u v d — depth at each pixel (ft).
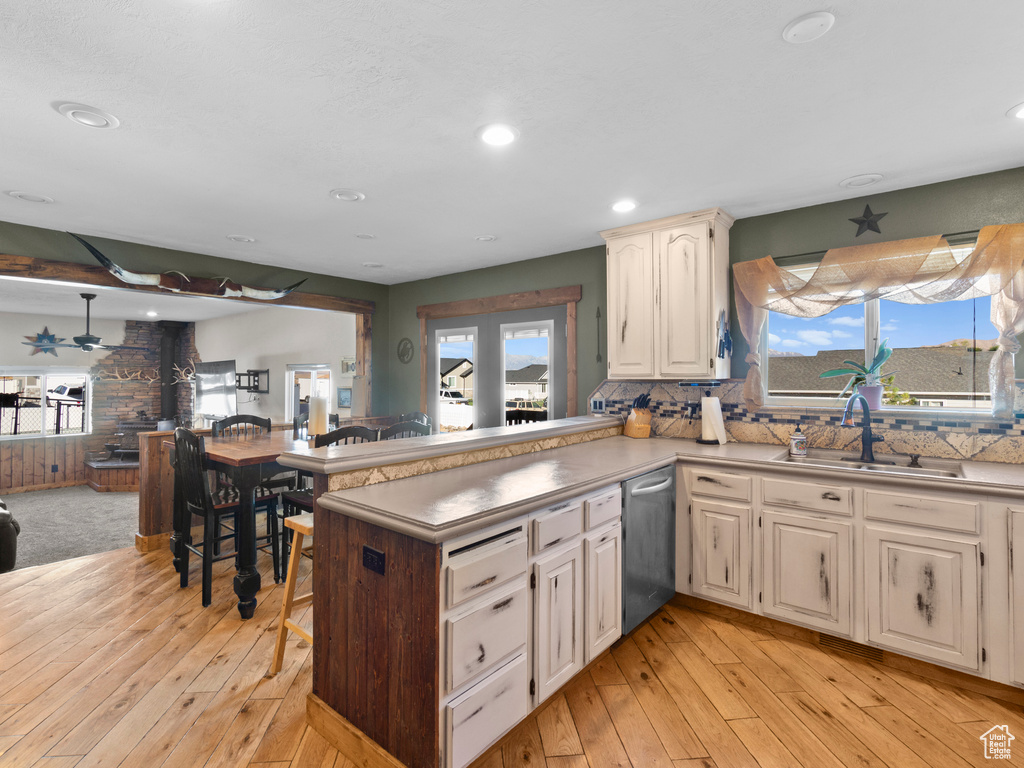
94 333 25.89
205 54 5.09
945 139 7.06
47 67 5.27
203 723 6.07
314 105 6.09
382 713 5.16
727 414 10.52
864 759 5.53
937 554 6.76
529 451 8.71
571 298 12.99
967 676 6.72
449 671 4.68
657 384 11.52
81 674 7.09
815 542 7.63
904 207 8.85
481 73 5.48
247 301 14.06
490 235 11.64
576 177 8.33
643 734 5.91
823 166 7.94
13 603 9.34
